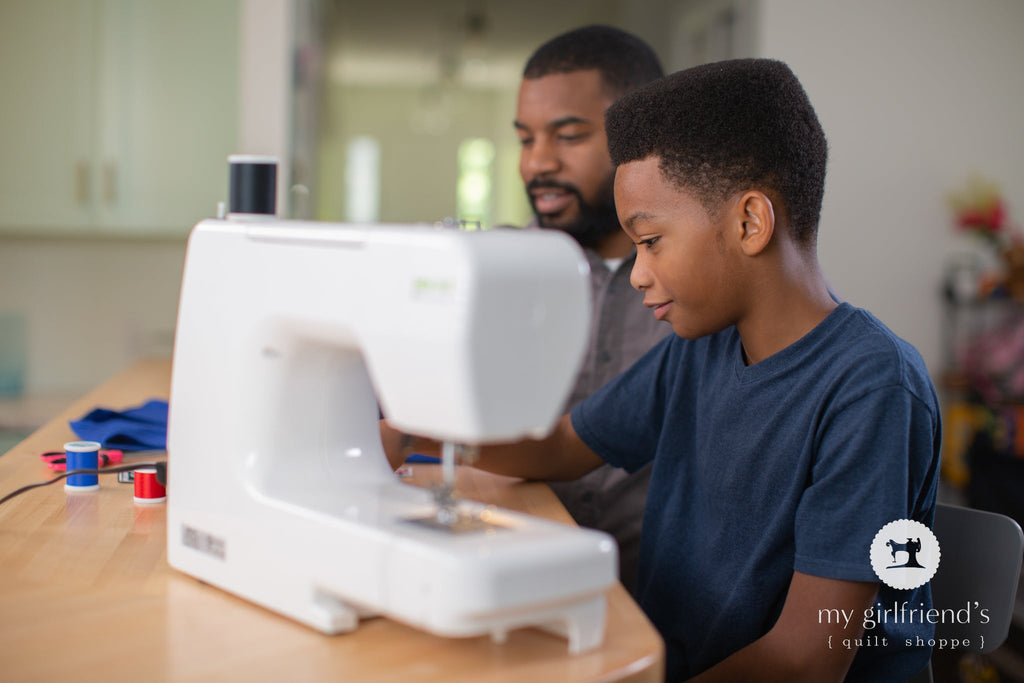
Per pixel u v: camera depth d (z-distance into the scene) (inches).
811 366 41.1
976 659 60.9
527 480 50.1
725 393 44.2
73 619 29.9
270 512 30.7
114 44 120.5
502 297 25.5
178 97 122.6
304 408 32.8
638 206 41.0
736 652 40.2
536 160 63.8
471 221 30.8
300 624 29.9
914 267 142.3
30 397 126.1
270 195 34.6
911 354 40.9
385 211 432.5
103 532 38.9
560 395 27.2
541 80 63.5
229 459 32.1
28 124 119.4
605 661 27.5
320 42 177.2
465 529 28.5
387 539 27.4
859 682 42.9
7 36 118.1
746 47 142.3
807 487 40.7
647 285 42.0
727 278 40.7
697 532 46.2
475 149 433.4
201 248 34.5
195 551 33.4
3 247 131.9
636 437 50.7
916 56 139.5
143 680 25.6
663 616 46.7
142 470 45.2
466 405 25.3
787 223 40.6
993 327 141.6
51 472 49.5
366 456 34.4
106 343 134.8
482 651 28.1
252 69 123.9
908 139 140.4
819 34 137.7
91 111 120.4
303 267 30.3
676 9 175.2
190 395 33.8
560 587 27.0
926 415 39.1
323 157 334.3
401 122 430.6
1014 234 138.2
